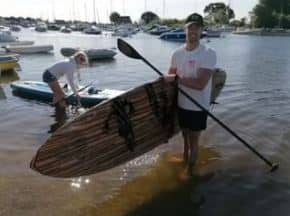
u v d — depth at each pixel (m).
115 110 5.08
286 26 84.06
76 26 85.94
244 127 8.00
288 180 5.58
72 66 9.16
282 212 4.74
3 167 5.92
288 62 22.64
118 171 5.84
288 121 8.48
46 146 4.43
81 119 4.72
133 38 57.03
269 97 11.20
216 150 6.69
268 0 86.69
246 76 16.02
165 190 5.27
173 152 6.56
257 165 6.08
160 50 32.47
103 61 22.72
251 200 5.02
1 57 16.92
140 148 5.61
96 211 4.73
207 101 5.56
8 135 7.48
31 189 5.25
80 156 4.82
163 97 5.62
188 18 5.42
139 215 4.67
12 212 4.67
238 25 95.44
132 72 17.39
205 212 4.74
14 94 11.45
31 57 24.95
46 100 10.71
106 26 89.81
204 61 5.30
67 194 5.14
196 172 5.82
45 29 78.69
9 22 103.75
